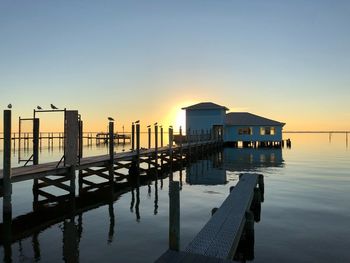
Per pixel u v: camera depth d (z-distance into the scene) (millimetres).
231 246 7699
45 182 15375
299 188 19734
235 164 33812
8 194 12055
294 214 13625
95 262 8680
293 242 10281
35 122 16781
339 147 65375
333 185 20781
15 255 9172
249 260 8875
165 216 13352
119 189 19703
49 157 36750
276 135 57781
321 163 34281
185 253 7215
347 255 9250
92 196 17438
